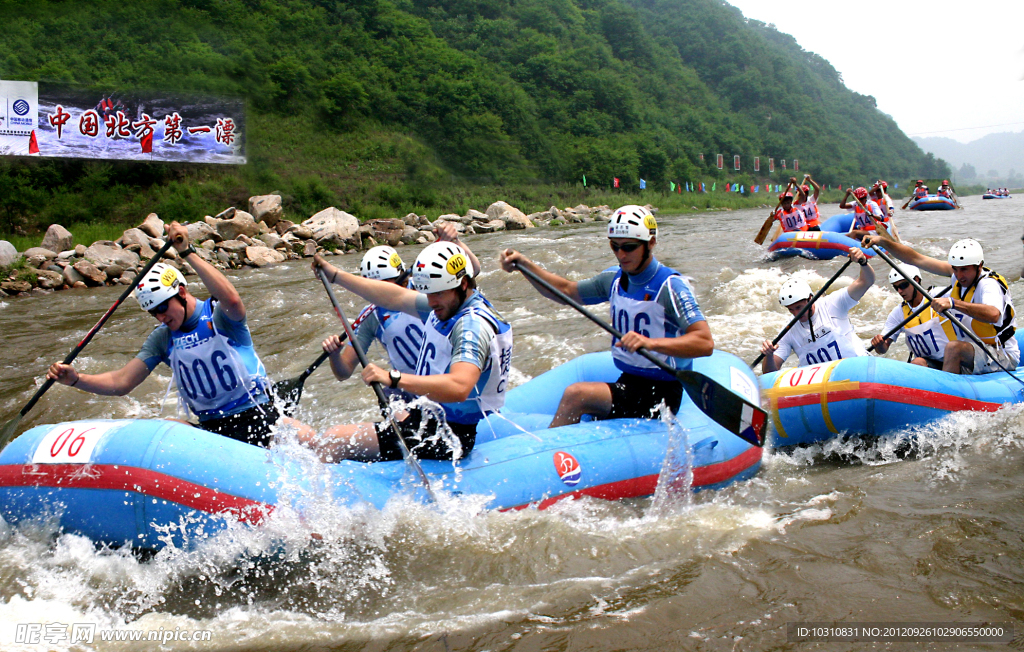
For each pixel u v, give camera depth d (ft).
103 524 10.34
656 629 8.67
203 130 78.84
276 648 8.73
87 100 70.28
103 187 74.28
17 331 30.01
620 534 11.11
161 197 75.82
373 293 12.37
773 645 8.23
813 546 10.46
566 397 13.42
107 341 27.25
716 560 10.23
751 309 28.37
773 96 285.84
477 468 11.58
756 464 13.89
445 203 104.42
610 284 13.26
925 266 16.66
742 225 75.00
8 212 67.67
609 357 15.57
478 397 11.34
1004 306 16.03
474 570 10.14
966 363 16.33
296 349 25.68
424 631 8.89
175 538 10.19
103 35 91.91
